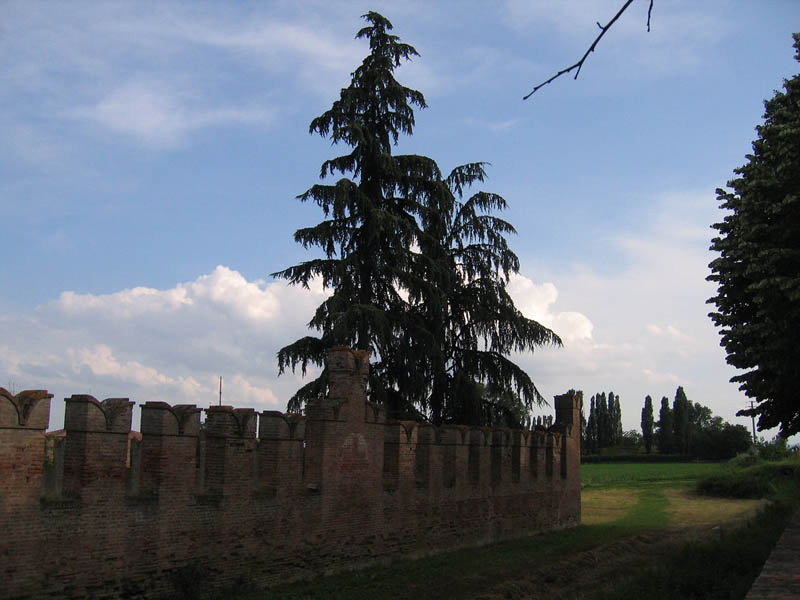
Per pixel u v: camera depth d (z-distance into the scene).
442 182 28.78
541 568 21.88
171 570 15.11
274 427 18.08
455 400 30.50
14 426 12.39
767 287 18.47
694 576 17.75
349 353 20.66
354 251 27.17
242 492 16.92
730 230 22.22
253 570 17.08
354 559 20.30
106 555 13.83
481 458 26.56
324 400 19.69
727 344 22.16
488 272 32.03
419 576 19.80
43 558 12.77
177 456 15.41
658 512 43.41
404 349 27.55
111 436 14.08
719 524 36.19
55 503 13.04
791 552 15.72
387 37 28.42
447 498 24.56
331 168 28.06
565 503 32.97
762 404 23.78
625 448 140.75
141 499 14.62
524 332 31.36
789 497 45.28
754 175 19.52
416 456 23.58
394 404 28.75
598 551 25.30
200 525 15.84
